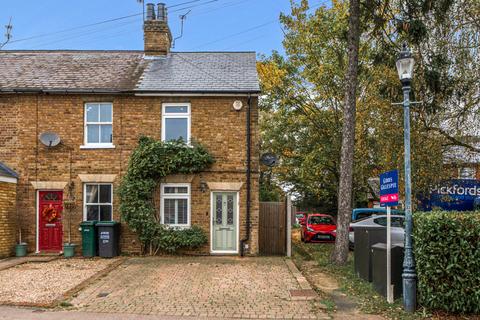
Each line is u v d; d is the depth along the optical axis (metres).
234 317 8.52
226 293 10.36
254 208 16.73
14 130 17.03
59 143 16.97
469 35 14.95
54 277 12.12
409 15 14.33
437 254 8.62
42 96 17.09
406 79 9.51
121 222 16.75
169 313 8.73
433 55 14.70
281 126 25.56
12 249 16.42
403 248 9.91
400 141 16.16
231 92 16.73
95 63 19.39
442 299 8.61
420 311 8.81
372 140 20.05
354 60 14.77
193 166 16.53
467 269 8.53
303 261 15.80
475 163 16.48
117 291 10.53
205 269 13.49
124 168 16.89
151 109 17.00
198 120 16.95
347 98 14.78
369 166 21.30
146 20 20.06
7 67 18.86
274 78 23.45
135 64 19.30
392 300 9.54
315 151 23.16
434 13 14.50
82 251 16.31
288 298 9.91
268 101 24.62
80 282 11.45
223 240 16.88
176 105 17.06
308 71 23.17
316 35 23.02
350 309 9.23
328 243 23.27
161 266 14.05
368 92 19.64
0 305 9.25
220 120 16.97
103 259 15.62
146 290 10.64
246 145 16.89
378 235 11.59
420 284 8.86
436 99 15.14
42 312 8.75
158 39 20.12
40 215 16.98
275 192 35.12
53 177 16.92
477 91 15.02
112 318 8.36
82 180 16.84
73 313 8.69
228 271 13.15
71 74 18.23
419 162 15.84
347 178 14.63
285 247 17.34
